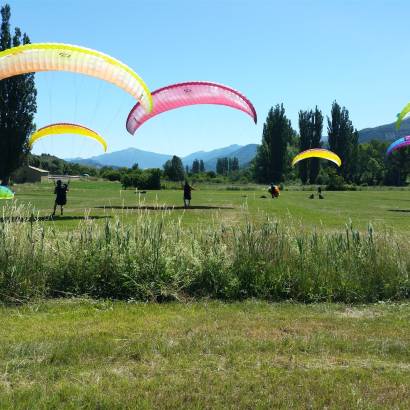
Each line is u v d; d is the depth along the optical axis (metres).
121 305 7.38
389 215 24.97
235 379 4.72
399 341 5.82
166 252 8.25
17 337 5.75
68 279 7.84
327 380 4.71
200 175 96.38
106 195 43.78
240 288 7.99
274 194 44.12
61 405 4.14
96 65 17.17
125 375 4.79
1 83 51.44
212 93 26.33
